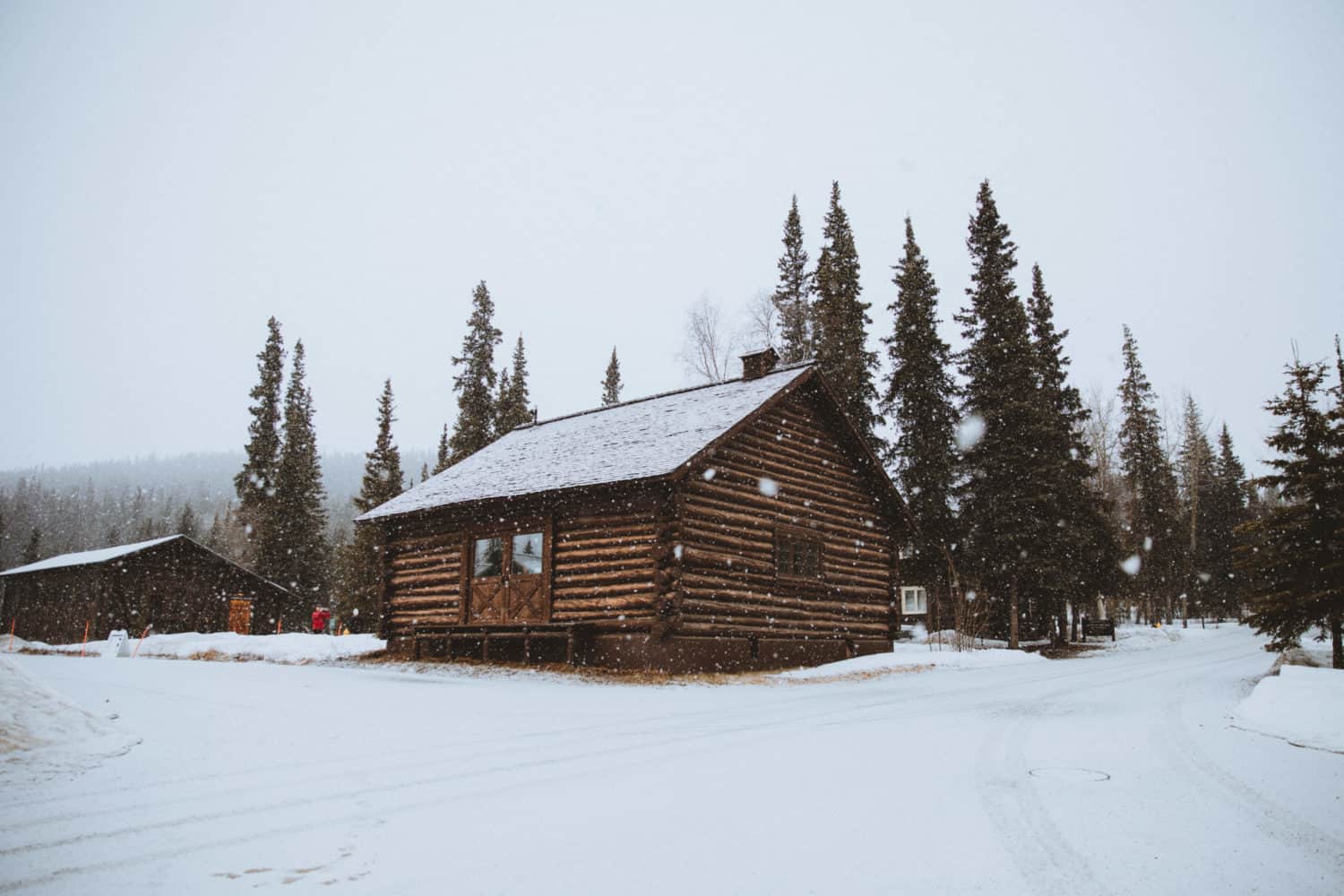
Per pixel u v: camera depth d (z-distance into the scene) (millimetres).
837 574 21578
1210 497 62281
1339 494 13086
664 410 22703
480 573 20859
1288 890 4184
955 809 5707
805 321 40000
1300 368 13648
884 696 13445
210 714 9648
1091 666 20734
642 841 4969
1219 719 9906
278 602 40750
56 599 37750
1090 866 4531
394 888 4184
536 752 7969
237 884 4230
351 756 7637
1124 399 52000
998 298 34469
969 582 33312
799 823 5379
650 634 17188
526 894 4086
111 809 5668
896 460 37031
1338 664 12945
